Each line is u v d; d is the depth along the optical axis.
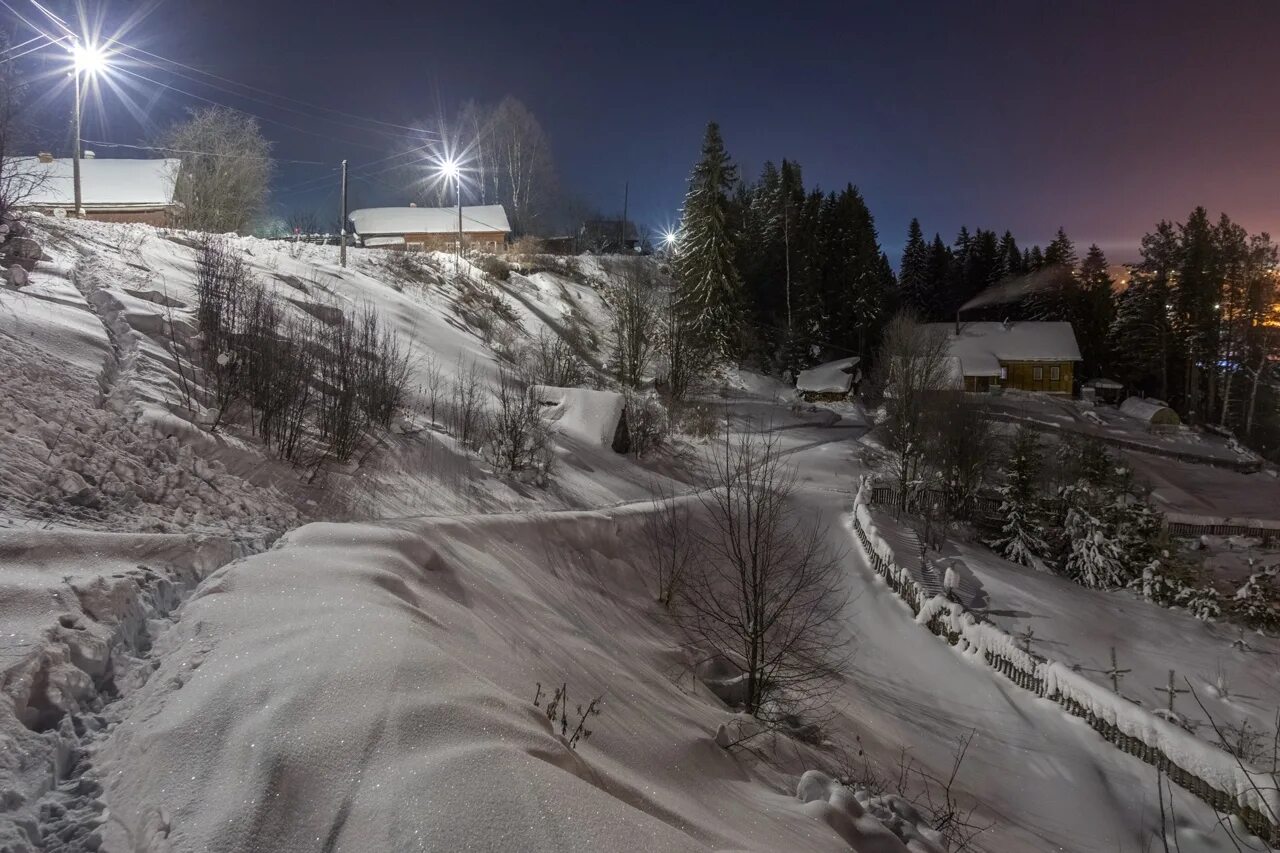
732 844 3.53
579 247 61.06
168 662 3.42
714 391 38.19
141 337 9.78
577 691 4.93
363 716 2.93
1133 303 59.62
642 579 11.38
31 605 3.36
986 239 71.31
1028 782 9.37
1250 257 55.75
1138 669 14.52
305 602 3.94
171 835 2.43
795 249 52.41
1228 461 38.22
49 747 2.77
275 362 10.09
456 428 14.48
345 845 2.44
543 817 2.60
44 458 5.64
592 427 19.20
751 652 8.55
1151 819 8.68
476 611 5.36
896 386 26.58
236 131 30.69
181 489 6.51
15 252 10.98
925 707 11.20
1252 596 18.25
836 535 18.33
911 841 5.62
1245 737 11.70
